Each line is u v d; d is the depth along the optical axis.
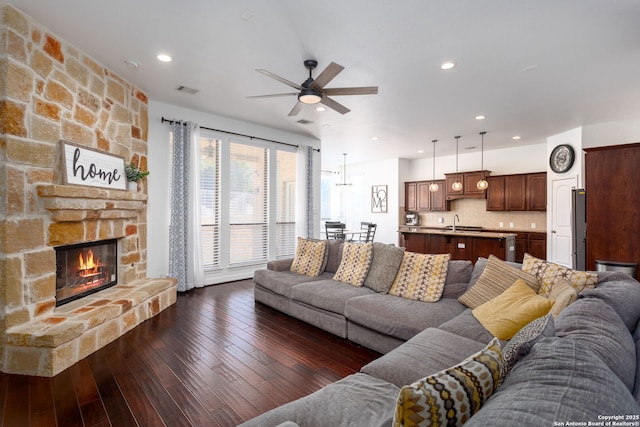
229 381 2.35
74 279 3.21
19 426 1.84
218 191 5.41
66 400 2.09
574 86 3.96
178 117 4.92
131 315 3.31
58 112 2.86
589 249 3.74
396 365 1.70
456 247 6.23
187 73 3.71
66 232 2.92
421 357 1.77
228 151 5.50
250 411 2.00
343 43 2.99
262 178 6.03
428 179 9.39
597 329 1.21
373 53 3.17
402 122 5.61
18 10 2.49
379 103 4.61
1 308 2.42
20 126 2.51
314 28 2.75
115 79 3.70
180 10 2.51
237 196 5.67
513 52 3.13
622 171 3.56
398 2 2.38
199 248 5.03
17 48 2.48
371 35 2.85
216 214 5.41
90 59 3.28
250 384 2.31
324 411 1.36
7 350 2.41
